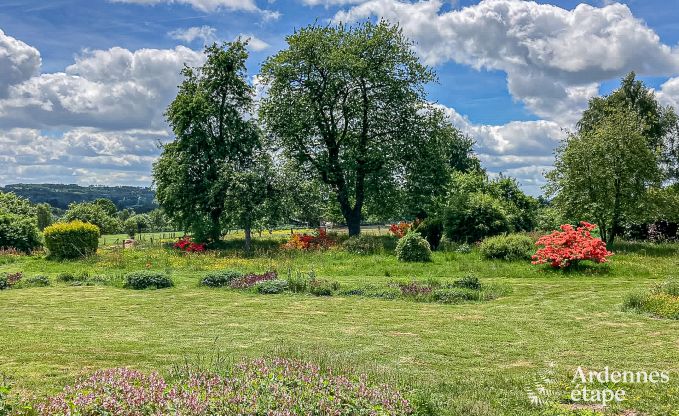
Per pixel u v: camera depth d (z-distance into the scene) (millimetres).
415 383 6898
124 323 11469
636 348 9016
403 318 11844
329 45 32875
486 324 11133
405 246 22141
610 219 27172
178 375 6879
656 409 5980
